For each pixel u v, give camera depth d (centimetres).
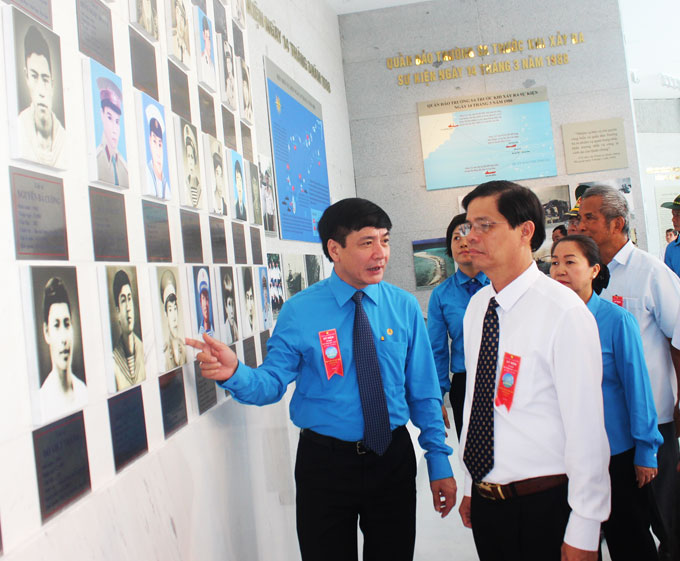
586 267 191
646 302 219
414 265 562
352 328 165
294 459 250
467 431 143
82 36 106
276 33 344
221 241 175
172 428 134
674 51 752
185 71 157
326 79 482
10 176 85
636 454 182
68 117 100
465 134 560
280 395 162
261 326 212
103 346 107
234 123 200
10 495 82
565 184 552
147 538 117
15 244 85
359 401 161
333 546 162
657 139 979
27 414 86
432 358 179
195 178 155
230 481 169
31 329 86
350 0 539
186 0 158
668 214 979
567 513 128
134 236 122
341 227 158
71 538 92
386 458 161
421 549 284
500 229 132
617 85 551
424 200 564
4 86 85
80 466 98
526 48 558
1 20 85
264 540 196
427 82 564
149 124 129
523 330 131
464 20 562
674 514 213
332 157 476
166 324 132
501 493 133
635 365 181
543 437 129
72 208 100
